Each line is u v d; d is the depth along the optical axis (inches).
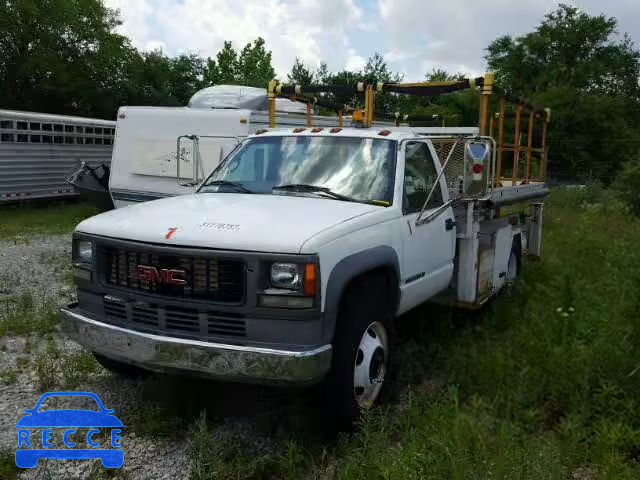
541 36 1818.4
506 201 272.2
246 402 180.2
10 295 307.9
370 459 140.8
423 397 178.4
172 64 1583.4
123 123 470.3
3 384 194.2
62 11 1277.1
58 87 1289.4
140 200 466.6
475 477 130.0
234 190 205.5
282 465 146.9
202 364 148.0
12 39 1275.8
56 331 247.0
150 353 153.0
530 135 348.2
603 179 1432.1
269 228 154.3
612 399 166.7
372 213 178.2
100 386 194.2
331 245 153.7
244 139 228.1
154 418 169.3
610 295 230.7
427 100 1250.6
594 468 148.8
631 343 187.8
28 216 659.4
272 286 147.9
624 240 358.0
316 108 534.0
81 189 590.9
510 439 149.1
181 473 146.9
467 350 214.2
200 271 152.3
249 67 1868.8
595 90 1819.6
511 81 1806.1
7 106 1278.3
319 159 204.8
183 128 444.1
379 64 1369.3
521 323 241.4
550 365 185.3
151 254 157.2
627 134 1521.9
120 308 164.4
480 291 243.6
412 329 239.0
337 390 158.2
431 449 147.3
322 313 149.7
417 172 209.9
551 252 396.8
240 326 150.3
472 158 192.1
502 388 183.0
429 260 208.8
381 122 469.4
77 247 174.1
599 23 1812.3
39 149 717.3
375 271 177.9
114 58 1357.0
